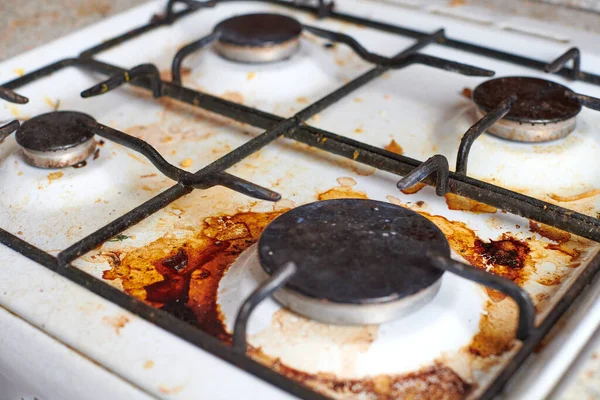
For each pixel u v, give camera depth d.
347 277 0.50
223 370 0.47
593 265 0.52
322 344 0.49
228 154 0.62
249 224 0.60
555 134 0.65
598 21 0.85
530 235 0.59
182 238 0.59
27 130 0.65
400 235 0.52
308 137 0.65
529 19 0.83
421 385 0.48
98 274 0.56
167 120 0.73
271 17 0.81
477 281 0.49
